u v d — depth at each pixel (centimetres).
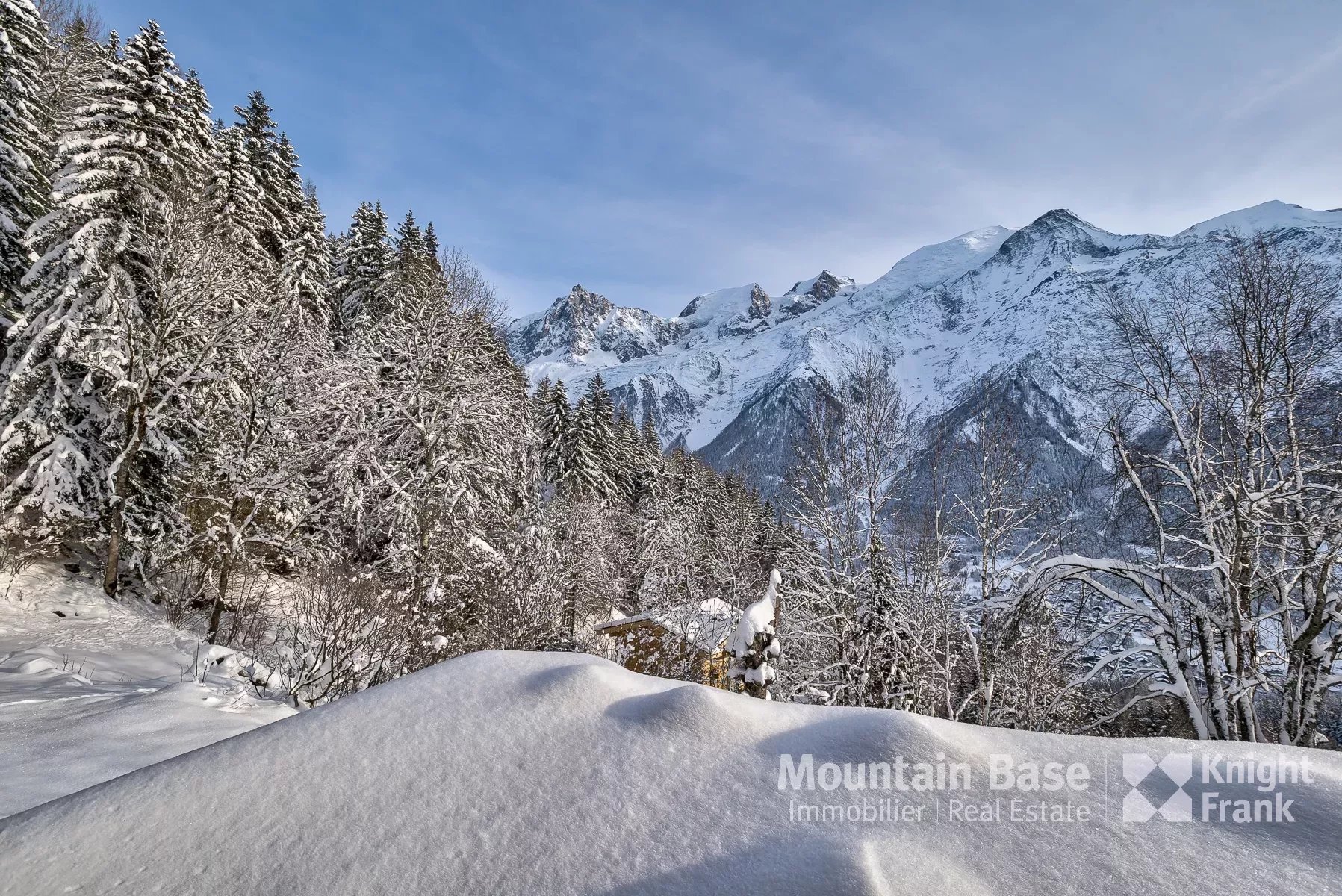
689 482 4644
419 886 161
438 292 1842
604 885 156
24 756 406
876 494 1273
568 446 3538
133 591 1661
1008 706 1034
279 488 1623
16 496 1491
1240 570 845
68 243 1384
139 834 185
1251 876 154
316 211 3075
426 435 1702
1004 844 167
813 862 154
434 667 275
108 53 1761
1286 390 859
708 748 213
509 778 201
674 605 1950
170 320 1585
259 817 189
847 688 1202
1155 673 965
